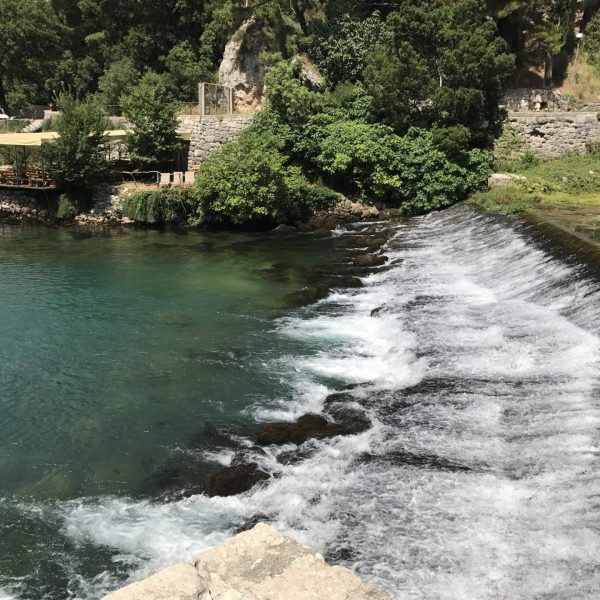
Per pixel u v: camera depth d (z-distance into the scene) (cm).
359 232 3191
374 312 1977
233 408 1412
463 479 1052
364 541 929
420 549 899
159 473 1176
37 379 1580
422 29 3559
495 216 2723
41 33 5612
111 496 1110
